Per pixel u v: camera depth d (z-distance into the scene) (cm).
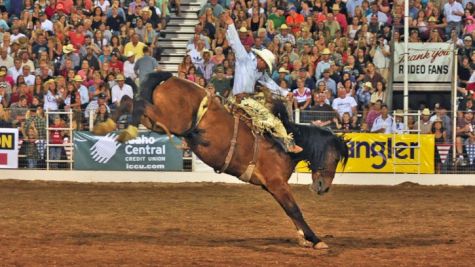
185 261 1627
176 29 4281
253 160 1761
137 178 3384
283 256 1698
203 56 3850
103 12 4234
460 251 1778
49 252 1711
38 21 4150
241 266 1588
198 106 1708
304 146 1803
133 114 1669
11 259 1628
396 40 3828
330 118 3384
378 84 3688
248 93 1803
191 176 3384
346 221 2286
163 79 1709
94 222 2209
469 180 3338
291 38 3962
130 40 3975
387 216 2398
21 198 2784
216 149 1733
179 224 2188
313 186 1833
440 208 2595
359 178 3347
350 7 4169
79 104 3647
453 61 3741
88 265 1578
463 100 3697
